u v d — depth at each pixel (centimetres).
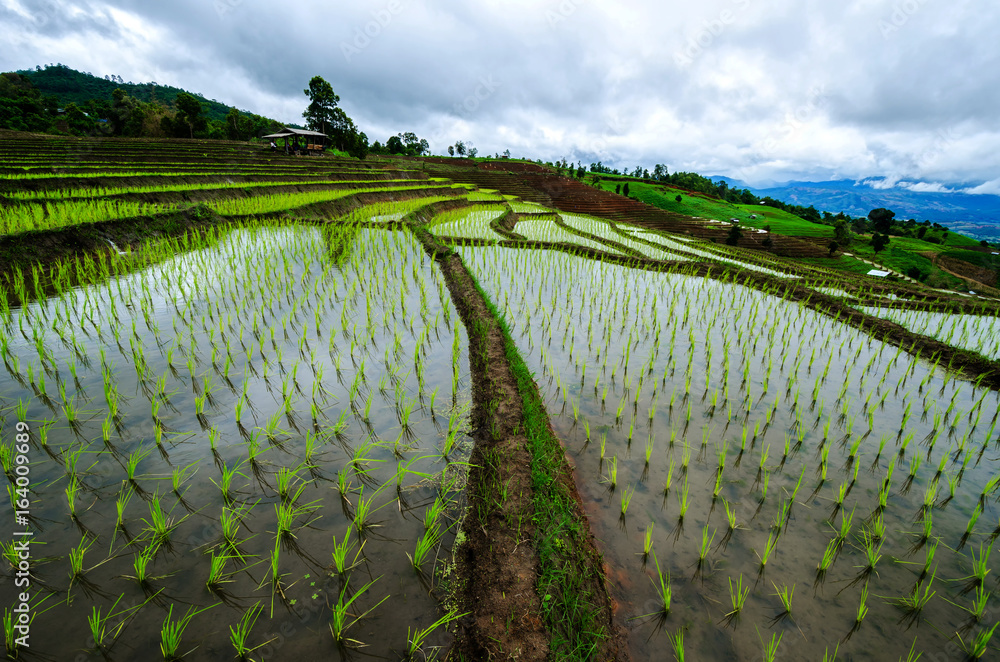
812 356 718
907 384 682
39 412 477
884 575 357
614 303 1014
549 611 302
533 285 1134
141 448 442
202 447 452
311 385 580
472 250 1435
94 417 479
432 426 514
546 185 6694
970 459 505
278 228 1506
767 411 586
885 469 483
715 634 308
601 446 505
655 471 466
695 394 623
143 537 349
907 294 1386
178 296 842
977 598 339
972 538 394
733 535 389
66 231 999
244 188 2206
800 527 401
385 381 605
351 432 496
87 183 1995
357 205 2384
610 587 336
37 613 290
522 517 380
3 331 645
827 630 313
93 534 347
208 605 304
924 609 330
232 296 860
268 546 352
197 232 1286
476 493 412
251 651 277
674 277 1309
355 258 1207
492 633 286
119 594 307
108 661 267
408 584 327
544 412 554
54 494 379
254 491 403
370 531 370
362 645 284
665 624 312
